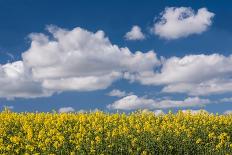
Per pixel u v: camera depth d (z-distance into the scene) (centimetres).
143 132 2609
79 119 2925
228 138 2538
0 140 2391
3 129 2628
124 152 2348
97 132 2597
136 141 2459
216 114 3152
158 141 2458
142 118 3070
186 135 2580
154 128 2677
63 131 2688
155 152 2397
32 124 2881
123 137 2509
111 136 2573
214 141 2550
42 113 3244
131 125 2772
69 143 2467
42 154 2300
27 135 2525
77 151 2334
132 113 3197
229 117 3086
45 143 2372
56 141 2334
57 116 3127
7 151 2348
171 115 3167
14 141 2353
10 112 3303
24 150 2370
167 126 2753
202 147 2489
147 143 2416
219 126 2867
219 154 2403
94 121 2931
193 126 2855
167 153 2395
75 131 2677
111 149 2334
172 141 2478
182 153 2442
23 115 3219
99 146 2388
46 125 2792
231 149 2448
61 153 2305
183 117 3088
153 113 3189
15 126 2869
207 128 2738
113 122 2889
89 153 2292
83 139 2505
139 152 2375
